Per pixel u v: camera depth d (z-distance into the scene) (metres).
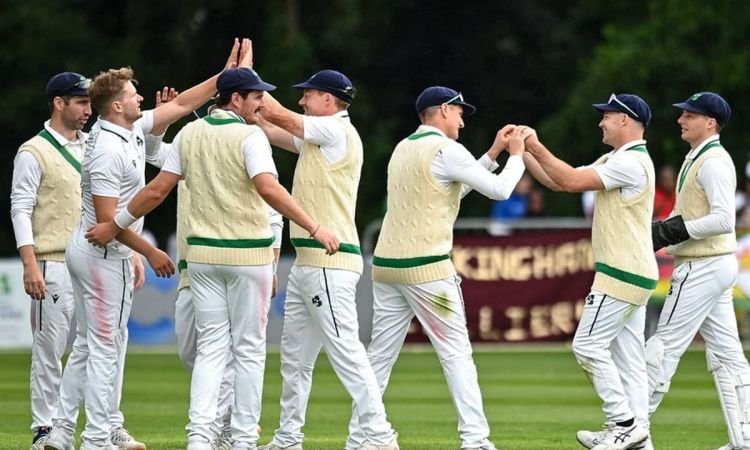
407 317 35.94
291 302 35.78
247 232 32.53
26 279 35.00
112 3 111.31
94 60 107.38
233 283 32.69
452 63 120.38
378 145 110.81
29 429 41.78
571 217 96.12
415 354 70.81
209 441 32.59
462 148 34.75
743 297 71.69
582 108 102.94
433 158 34.69
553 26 120.56
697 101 36.81
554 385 56.41
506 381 57.78
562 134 103.81
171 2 110.00
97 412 33.25
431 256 34.78
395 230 35.25
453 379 34.88
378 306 35.94
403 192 35.12
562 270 72.06
